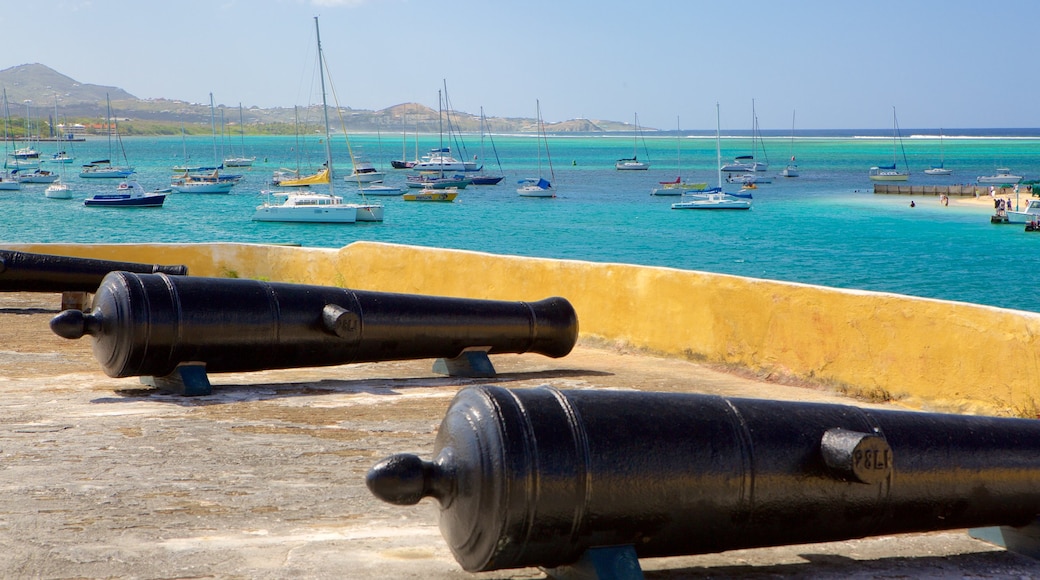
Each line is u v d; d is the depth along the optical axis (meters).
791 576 5.55
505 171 191.00
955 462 5.39
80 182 145.50
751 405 5.14
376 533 6.00
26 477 6.84
